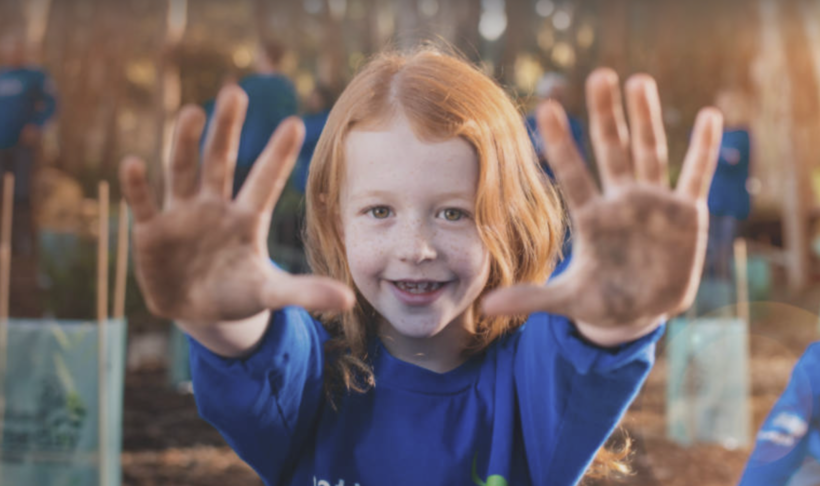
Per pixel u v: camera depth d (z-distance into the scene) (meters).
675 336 4.58
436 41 1.69
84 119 13.07
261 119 5.45
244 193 0.95
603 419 1.10
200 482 3.78
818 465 1.68
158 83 9.06
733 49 11.45
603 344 1.01
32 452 2.90
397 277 1.18
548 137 0.91
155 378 5.57
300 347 1.17
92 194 10.95
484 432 1.29
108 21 13.63
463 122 1.21
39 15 11.83
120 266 3.16
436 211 1.19
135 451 4.18
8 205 3.19
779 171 11.27
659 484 3.65
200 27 14.63
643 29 11.98
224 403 1.11
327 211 1.31
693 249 0.90
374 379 1.32
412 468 1.26
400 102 1.21
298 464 1.30
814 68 10.27
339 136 1.24
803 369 1.70
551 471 1.20
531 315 1.26
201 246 0.94
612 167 0.91
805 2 10.31
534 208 1.36
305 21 15.27
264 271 0.94
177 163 0.93
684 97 11.65
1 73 7.51
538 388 1.20
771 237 10.85
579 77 11.52
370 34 13.48
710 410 4.46
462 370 1.33
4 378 2.90
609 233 0.91
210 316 0.94
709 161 0.91
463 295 1.21
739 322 4.55
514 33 11.38
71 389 2.90
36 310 5.83
